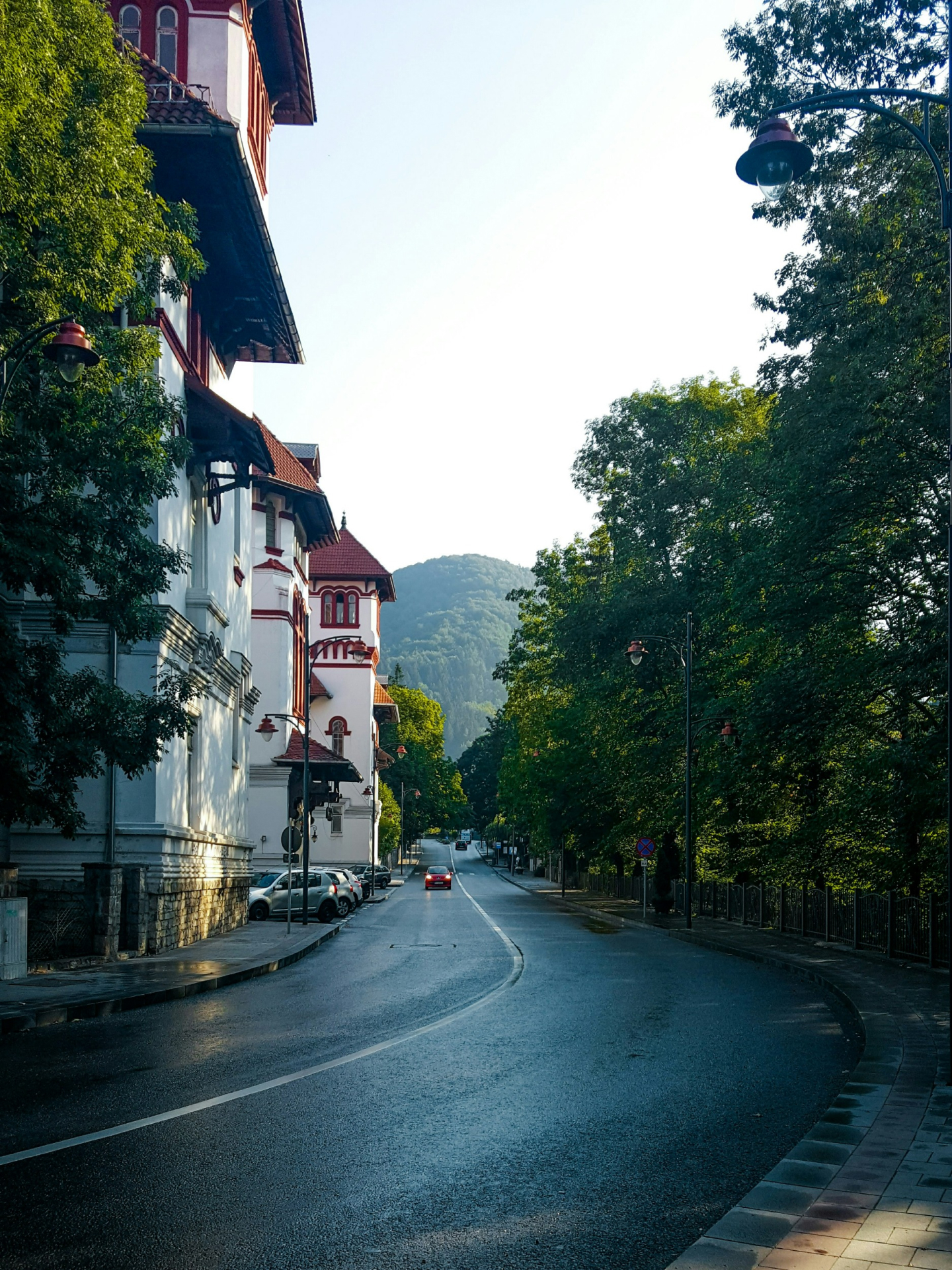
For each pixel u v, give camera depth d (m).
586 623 44.97
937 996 16.19
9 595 21.91
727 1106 8.99
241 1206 6.20
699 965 22.41
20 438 16.23
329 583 77.31
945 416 21.16
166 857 23.16
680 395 46.34
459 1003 15.70
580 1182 6.78
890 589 24.84
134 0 27.16
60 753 17.31
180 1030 13.09
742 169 11.40
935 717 22.59
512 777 85.94
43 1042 12.16
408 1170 6.99
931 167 21.42
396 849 120.25
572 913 45.94
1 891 17.73
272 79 32.91
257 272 28.52
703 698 40.41
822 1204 6.00
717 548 31.69
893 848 25.25
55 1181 6.63
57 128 14.55
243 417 26.48
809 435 23.52
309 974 20.16
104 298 16.00
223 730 30.67
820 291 23.59
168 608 22.97
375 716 91.00
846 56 22.69
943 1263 5.06
